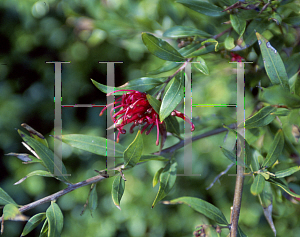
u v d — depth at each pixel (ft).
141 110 3.59
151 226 11.62
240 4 3.70
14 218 2.99
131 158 3.37
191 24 5.78
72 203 12.52
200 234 3.36
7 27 12.89
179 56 3.68
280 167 4.27
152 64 11.87
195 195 11.30
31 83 13.50
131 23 6.63
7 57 13.17
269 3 3.69
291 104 3.23
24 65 13.34
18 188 12.21
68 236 12.20
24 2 11.73
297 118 4.12
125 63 12.71
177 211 11.75
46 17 12.50
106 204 12.03
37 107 13.16
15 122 12.72
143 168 11.71
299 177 4.54
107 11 7.02
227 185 10.91
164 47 3.59
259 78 4.39
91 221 12.10
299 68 3.88
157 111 3.32
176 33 4.43
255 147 4.42
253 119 3.47
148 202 11.53
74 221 12.39
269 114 3.50
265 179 3.55
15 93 13.24
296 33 4.32
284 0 3.88
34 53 13.29
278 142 3.56
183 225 11.50
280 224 10.95
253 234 10.89
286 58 4.35
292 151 4.28
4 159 12.44
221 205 11.10
